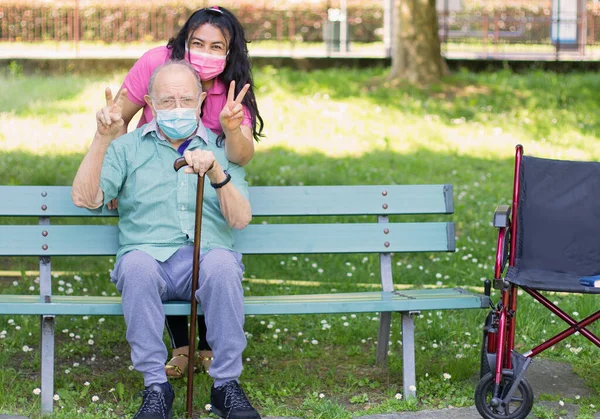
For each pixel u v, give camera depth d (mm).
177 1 18859
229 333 3793
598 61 16312
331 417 3885
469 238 7203
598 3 19734
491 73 15719
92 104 12891
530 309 5359
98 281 6000
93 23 18422
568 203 4273
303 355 4805
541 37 20938
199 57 4215
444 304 4004
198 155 3770
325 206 4527
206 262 3863
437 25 14773
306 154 10703
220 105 4367
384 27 18344
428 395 4191
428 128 12180
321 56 16219
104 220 7574
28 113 12133
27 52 17219
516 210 4113
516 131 12188
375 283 6262
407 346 4074
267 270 6500
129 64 15148
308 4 19797
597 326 5156
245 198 4066
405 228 4531
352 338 5082
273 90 13594
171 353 4828
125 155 4113
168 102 4004
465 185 9242
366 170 9852
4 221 7402
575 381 4430
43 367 3879
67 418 3783
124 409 3971
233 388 3766
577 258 4191
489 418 3689
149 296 3771
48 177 8836
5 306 3805
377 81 14586
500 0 22094
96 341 4953
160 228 4055
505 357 3740
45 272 4324
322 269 6535
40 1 18141
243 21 19516
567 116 13148
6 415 3812
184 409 3938
